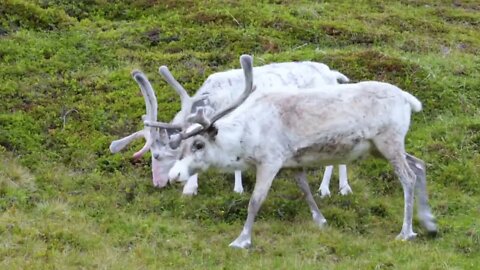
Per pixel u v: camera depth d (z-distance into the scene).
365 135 29.19
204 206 31.84
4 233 27.83
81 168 35.16
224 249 28.05
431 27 55.19
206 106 32.16
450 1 63.19
